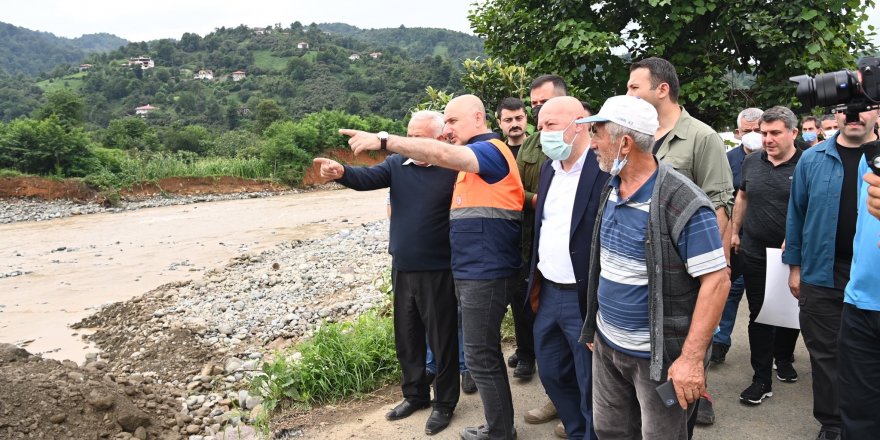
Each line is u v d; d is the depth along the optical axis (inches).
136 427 159.0
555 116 118.3
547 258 125.2
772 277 149.7
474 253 133.3
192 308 311.1
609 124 94.3
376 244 464.1
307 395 173.5
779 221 160.4
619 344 98.9
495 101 235.5
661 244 91.6
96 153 956.0
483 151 128.6
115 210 815.1
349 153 1263.5
